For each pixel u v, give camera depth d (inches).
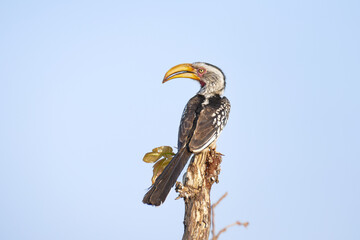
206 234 349.4
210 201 360.5
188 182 360.5
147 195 366.3
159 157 399.9
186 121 432.8
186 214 354.6
